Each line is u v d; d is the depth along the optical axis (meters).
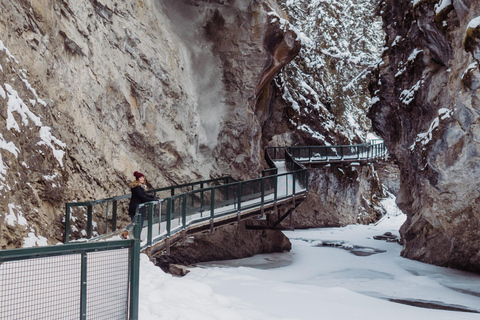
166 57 16.34
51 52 10.77
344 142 35.41
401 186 24.50
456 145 14.78
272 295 9.39
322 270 16.42
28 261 3.64
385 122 24.08
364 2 38.38
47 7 10.63
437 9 15.52
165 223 10.87
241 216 14.64
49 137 10.01
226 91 18.86
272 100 26.08
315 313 8.11
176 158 16.48
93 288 4.15
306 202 33.47
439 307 10.75
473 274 15.52
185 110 17.03
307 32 36.53
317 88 35.50
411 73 19.23
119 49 14.06
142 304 5.43
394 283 13.96
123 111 14.03
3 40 9.06
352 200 35.91
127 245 4.51
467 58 14.31
